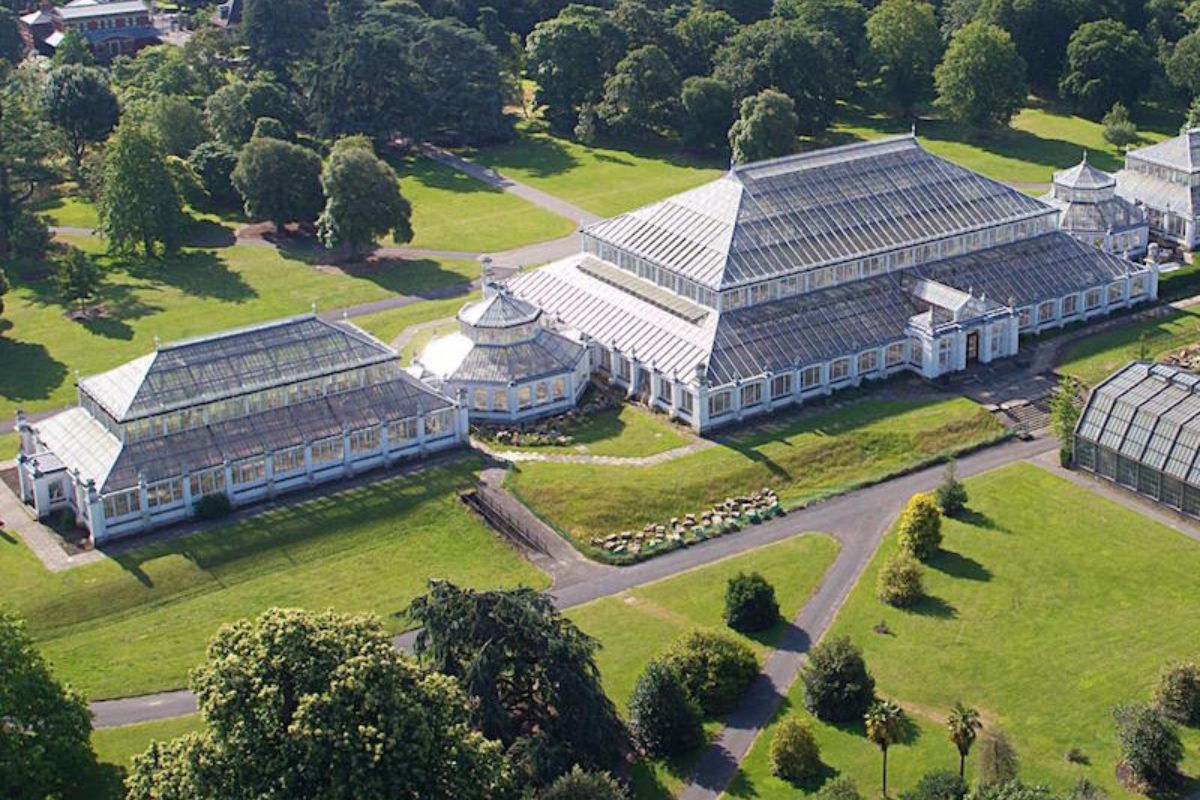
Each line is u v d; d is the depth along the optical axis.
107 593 197.88
